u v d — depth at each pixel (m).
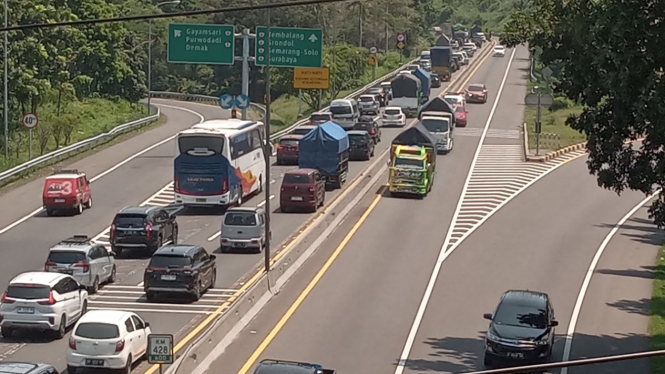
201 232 48.47
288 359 29.09
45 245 44.25
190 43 56.41
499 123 90.94
